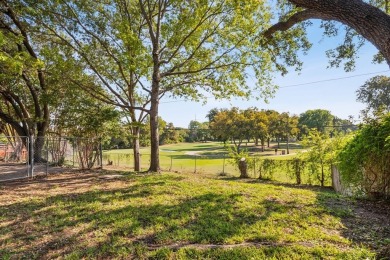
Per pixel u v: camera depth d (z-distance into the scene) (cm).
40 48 1335
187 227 424
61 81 1241
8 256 335
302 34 775
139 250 346
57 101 1308
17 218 471
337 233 401
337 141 1112
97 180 873
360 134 676
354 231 409
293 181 1239
